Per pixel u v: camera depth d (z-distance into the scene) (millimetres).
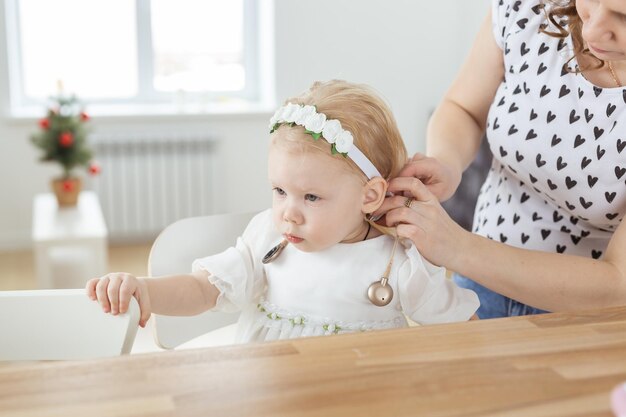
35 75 4816
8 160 4590
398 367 793
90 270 3658
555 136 1339
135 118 4711
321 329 1246
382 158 1220
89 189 4699
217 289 1271
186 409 702
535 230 1436
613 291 1153
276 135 1178
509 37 1419
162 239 1354
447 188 1310
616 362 819
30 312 1089
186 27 4980
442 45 5152
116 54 4895
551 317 948
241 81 5152
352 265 1244
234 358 806
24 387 738
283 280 1275
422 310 1229
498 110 1434
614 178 1284
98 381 751
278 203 1193
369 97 1224
